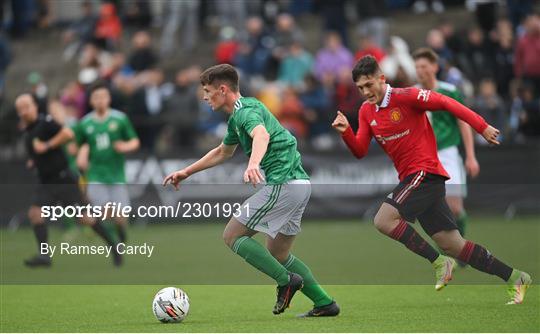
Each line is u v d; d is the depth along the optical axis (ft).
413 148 94.84
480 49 242.99
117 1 307.99
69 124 214.28
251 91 220.64
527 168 208.03
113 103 208.95
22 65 300.40
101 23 278.67
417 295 108.68
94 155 150.82
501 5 287.69
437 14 305.12
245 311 99.35
